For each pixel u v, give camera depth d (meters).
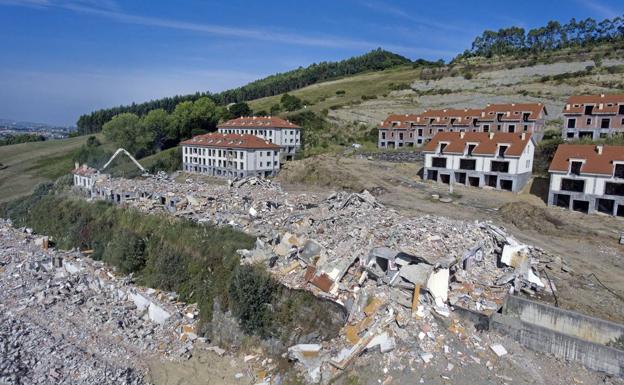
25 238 63.66
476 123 102.44
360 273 35.16
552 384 25.67
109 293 44.53
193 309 39.53
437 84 162.62
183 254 45.69
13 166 134.38
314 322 32.19
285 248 40.12
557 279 37.06
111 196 66.50
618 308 32.25
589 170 57.56
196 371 31.81
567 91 125.12
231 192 63.16
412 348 27.81
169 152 124.25
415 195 68.56
